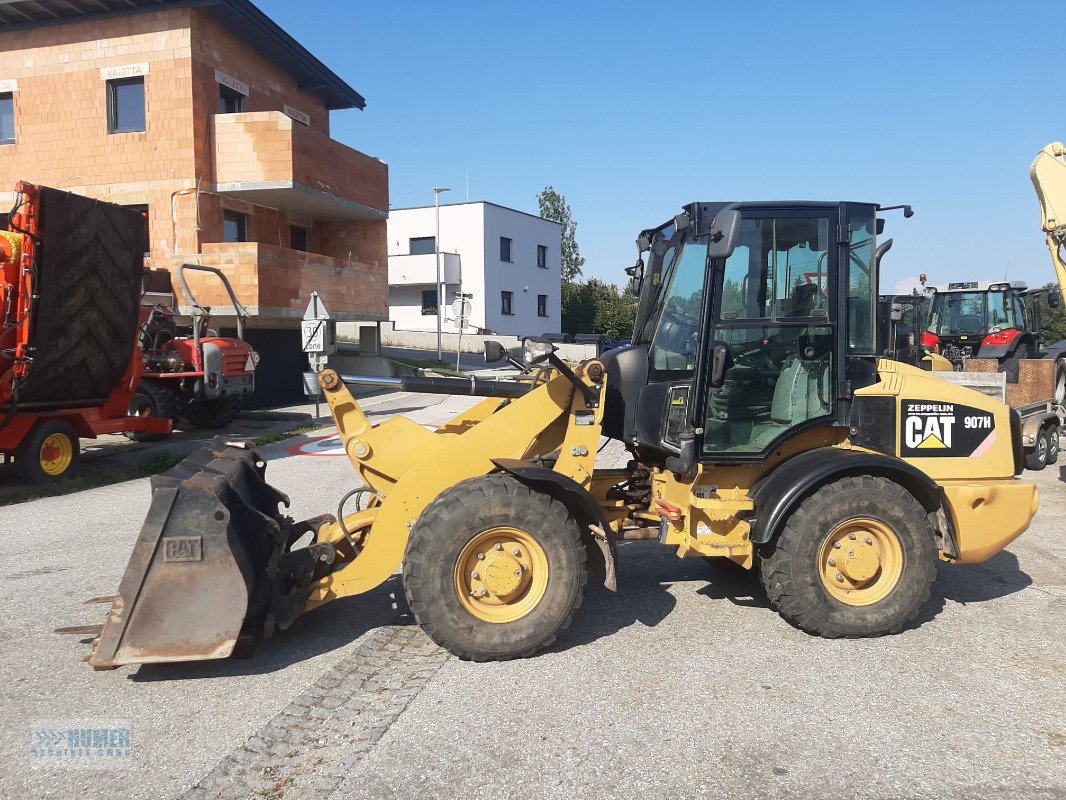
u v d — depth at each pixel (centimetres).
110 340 985
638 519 509
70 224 873
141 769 314
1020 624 472
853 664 411
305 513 775
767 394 472
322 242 2280
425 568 402
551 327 4600
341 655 427
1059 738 335
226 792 298
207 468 430
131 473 1002
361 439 475
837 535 445
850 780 303
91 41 1723
